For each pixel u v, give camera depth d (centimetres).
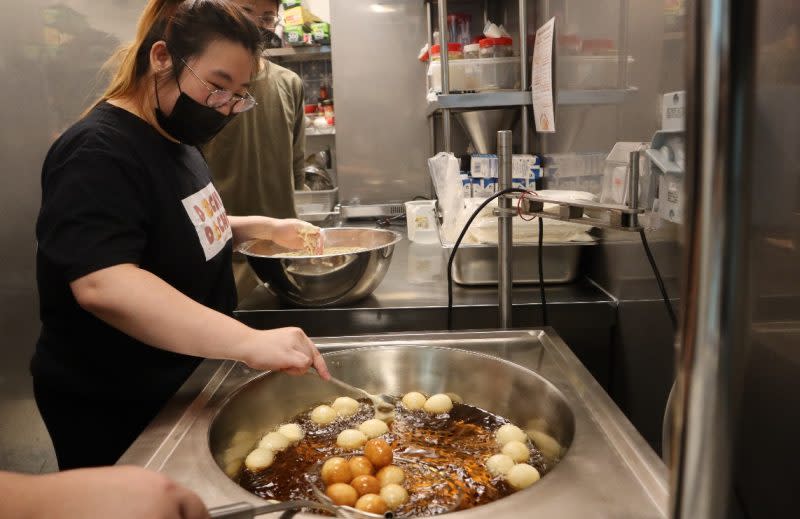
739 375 29
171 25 92
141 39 98
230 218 145
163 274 105
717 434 29
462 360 96
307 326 126
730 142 27
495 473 74
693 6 27
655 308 97
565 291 133
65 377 105
